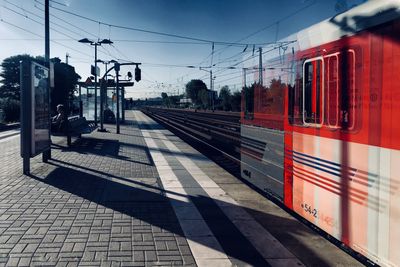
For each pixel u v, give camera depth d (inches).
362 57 172.4
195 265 179.8
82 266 175.2
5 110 1317.7
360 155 171.9
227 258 189.3
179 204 288.7
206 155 575.5
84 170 414.6
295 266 181.9
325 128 203.2
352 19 181.3
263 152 319.6
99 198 297.4
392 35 154.4
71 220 241.4
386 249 154.2
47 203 279.3
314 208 215.9
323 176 204.7
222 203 296.0
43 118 434.3
